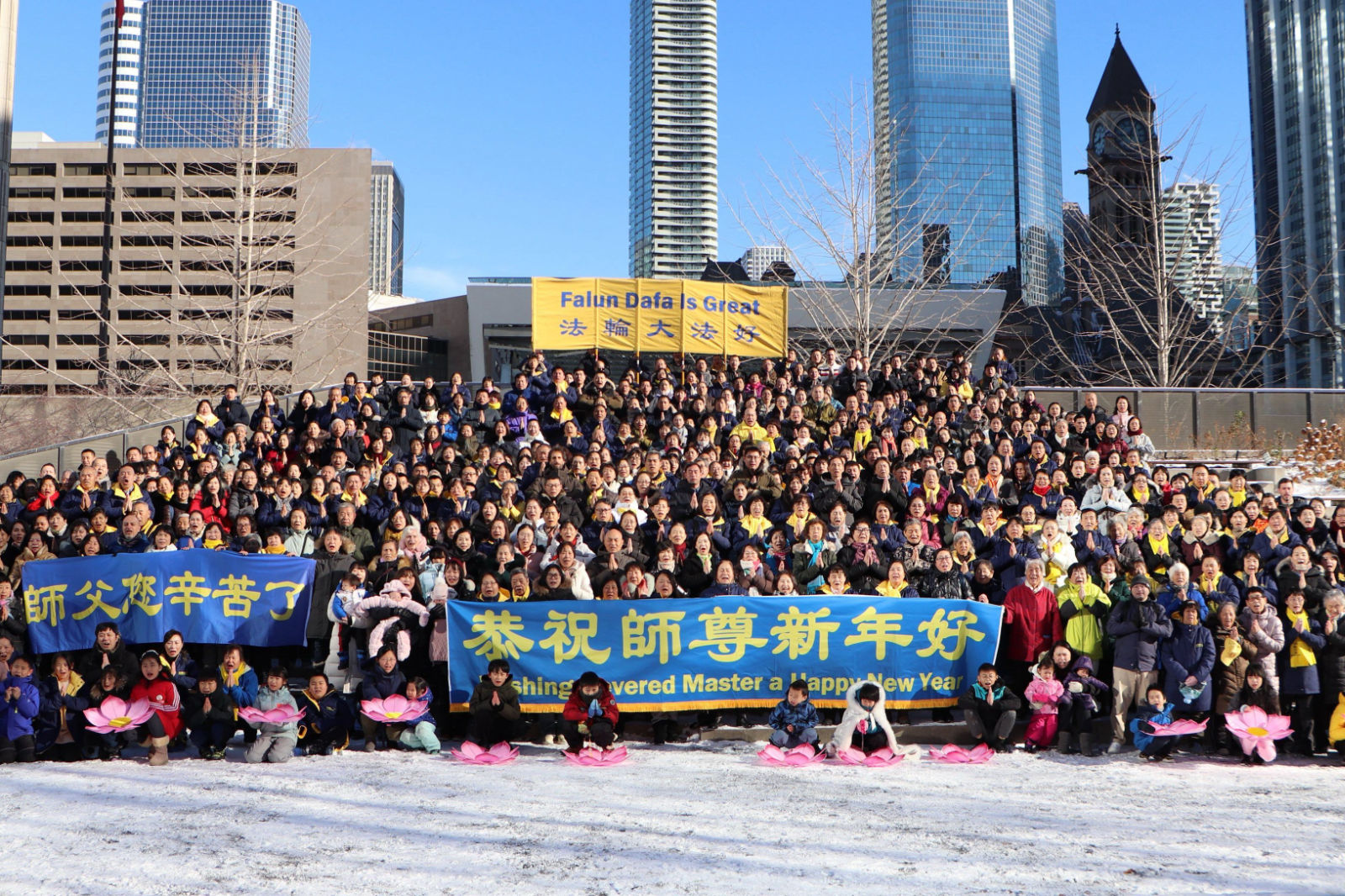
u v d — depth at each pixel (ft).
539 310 72.43
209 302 202.80
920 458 51.93
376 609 37.78
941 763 33.86
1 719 34.35
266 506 47.14
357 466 51.78
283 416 63.93
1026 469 51.47
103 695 34.99
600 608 37.73
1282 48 462.60
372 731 36.01
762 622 37.81
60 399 104.37
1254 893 20.34
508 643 37.52
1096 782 30.71
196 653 41.09
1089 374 140.97
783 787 29.60
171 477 51.42
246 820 25.61
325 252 224.12
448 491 48.34
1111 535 41.86
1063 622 37.32
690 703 37.42
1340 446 73.72
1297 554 36.65
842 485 48.78
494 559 41.16
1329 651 34.60
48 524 44.14
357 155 234.79
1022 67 612.70
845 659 37.58
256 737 35.09
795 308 129.80
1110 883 20.93
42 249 298.97
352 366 197.26
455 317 311.88
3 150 98.07
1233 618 35.12
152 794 28.50
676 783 30.01
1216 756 35.01
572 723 35.37
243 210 128.16
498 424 59.98
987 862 22.22
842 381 70.28
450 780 30.42
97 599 40.47
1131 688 35.73
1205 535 42.75
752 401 60.03
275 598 40.65
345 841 23.63
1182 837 24.25
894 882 20.92
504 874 21.30
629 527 43.75
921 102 593.42
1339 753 34.37
